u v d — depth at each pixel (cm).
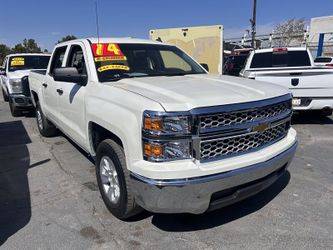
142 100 277
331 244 293
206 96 277
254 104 286
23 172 477
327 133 671
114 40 434
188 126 259
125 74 388
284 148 327
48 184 432
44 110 612
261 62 890
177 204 265
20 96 884
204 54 1212
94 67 381
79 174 464
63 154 555
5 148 600
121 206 317
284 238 303
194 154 263
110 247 294
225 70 1488
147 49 439
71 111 435
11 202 383
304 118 827
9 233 318
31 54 1135
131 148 280
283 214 345
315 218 336
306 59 868
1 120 881
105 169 350
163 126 257
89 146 387
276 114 319
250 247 291
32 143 629
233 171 275
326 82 683
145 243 299
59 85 485
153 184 259
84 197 391
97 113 339
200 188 263
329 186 411
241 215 344
